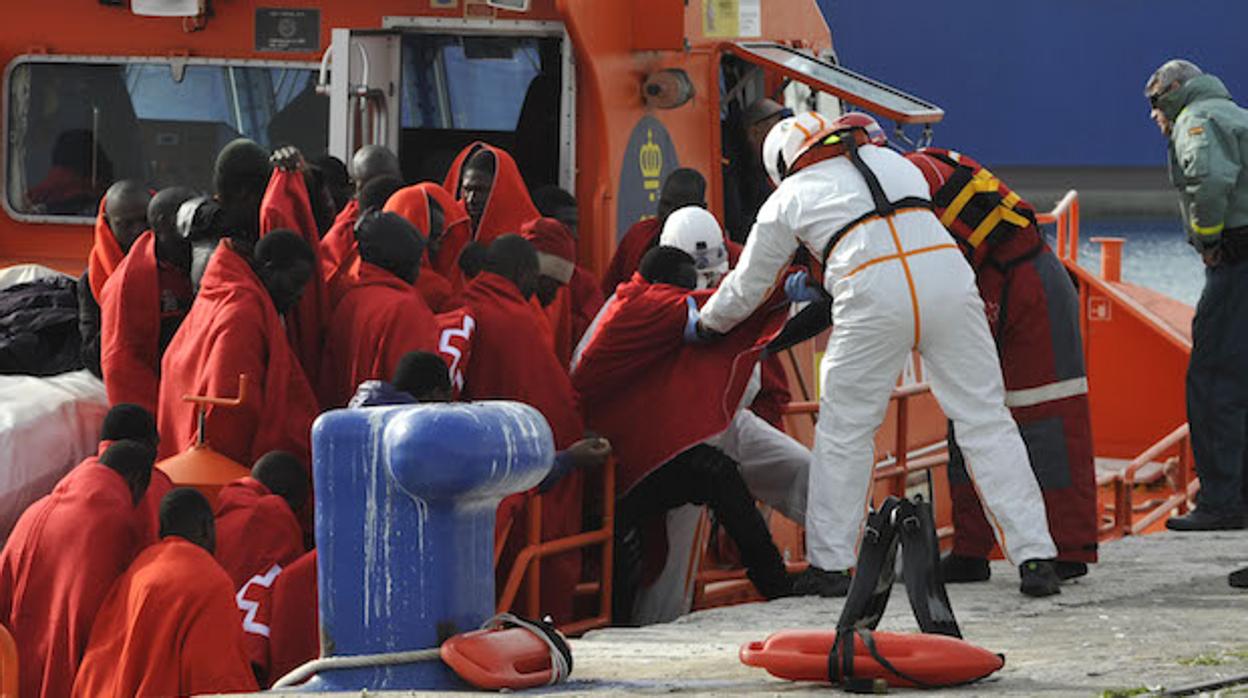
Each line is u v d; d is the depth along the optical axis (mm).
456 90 36688
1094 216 155500
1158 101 36438
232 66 38781
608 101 36000
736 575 34469
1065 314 29969
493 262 31062
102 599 25469
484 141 36750
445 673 18922
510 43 36562
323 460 19000
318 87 35719
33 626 25688
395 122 36469
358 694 18172
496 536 28531
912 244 28250
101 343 31766
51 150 39375
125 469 26328
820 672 18453
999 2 157125
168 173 39188
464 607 19109
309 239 30531
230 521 26703
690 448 31578
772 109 40625
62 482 26297
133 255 31047
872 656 18328
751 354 31016
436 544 18891
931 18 157375
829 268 28578
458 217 33406
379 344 29547
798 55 39188
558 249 32188
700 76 38875
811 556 29016
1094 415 59375
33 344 33250
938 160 30328
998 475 28547
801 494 33812
